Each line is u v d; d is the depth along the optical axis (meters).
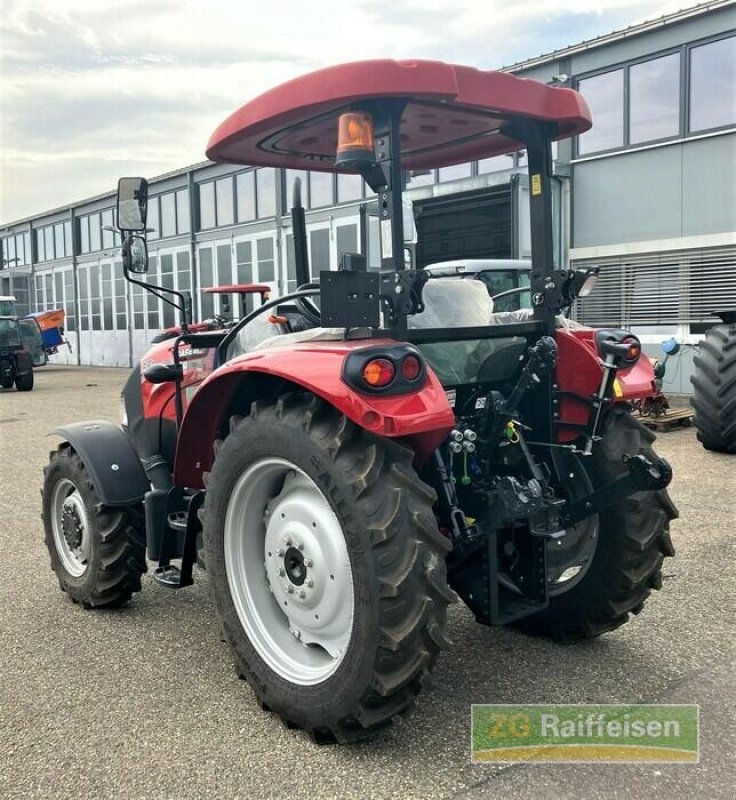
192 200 22.33
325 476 2.49
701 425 7.38
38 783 2.45
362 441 2.51
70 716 2.87
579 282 3.02
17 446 9.65
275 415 2.68
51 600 4.11
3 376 17.83
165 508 3.66
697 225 12.11
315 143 3.24
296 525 2.75
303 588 2.73
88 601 3.89
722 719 2.76
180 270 23.27
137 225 3.43
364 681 2.45
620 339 3.17
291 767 2.51
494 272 9.60
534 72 13.84
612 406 3.20
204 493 3.28
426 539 2.45
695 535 4.91
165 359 4.12
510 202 10.68
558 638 3.40
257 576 2.97
